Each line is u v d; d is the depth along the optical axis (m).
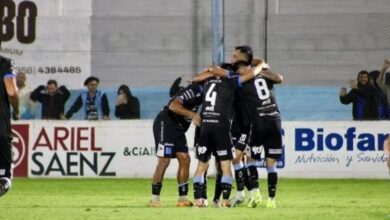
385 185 42.50
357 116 47.66
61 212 26.08
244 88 28.56
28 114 49.19
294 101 48.59
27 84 49.44
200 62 48.91
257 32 48.53
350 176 46.09
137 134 46.81
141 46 49.38
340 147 46.12
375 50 48.41
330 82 48.56
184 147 29.36
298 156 46.25
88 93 48.84
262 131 28.33
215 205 29.39
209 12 48.72
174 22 49.03
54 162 47.09
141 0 49.34
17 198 34.25
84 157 46.94
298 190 39.34
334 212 26.16
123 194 36.97
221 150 27.97
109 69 49.53
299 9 48.59
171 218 23.75
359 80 47.62
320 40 48.66
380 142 46.03
